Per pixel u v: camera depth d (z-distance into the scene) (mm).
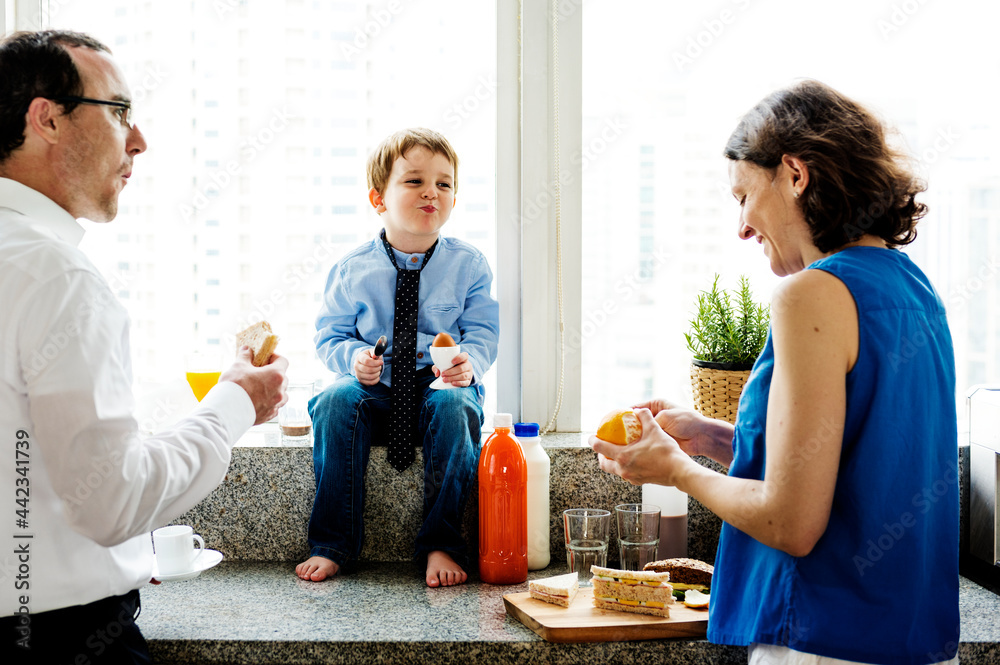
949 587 965
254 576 1480
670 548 1513
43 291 895
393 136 1655
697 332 1635
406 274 1658
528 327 1764
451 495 1482
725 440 1238
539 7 1709
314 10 1740
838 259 921
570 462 1592
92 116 1010
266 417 1150
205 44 1744
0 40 1001
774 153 965
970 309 1838
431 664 1172
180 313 1798
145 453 947
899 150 991
